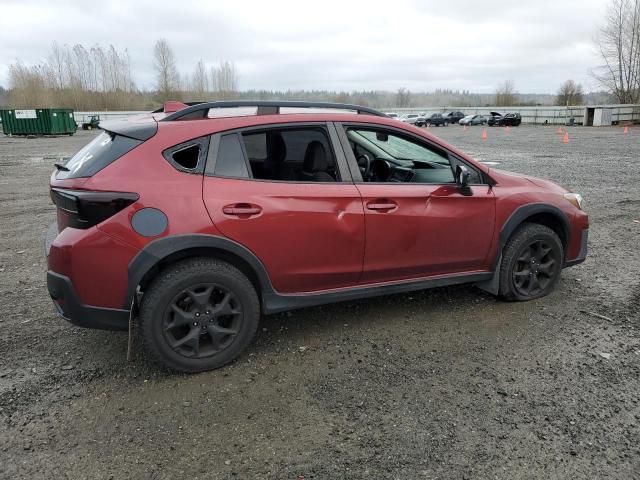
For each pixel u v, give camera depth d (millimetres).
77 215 2953
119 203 2951
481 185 4078
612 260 5523
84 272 2973
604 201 9008
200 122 3277
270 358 3453
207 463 2438
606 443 2541
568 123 49812
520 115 55938
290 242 3344
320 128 3562
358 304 4359
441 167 4035
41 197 10258
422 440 2582
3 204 9508
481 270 4164
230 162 3268
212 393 3037
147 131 3158
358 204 3529
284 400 2957
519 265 4305
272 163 3477
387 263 3713
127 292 3010
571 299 4402
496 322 3959
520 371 3232
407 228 3705
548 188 4492
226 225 3141
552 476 2322
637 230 6871
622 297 4438
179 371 3232
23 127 38938
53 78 76562
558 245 4375
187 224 3053
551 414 2779
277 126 3426
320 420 2762
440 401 2916
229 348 3312
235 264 3324
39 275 5301
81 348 3625
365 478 2324
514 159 16703
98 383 3152
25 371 3305
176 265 3131
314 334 3803
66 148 25047
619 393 2975
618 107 45375
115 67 78562
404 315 4117
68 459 2471
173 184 3078
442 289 4695
